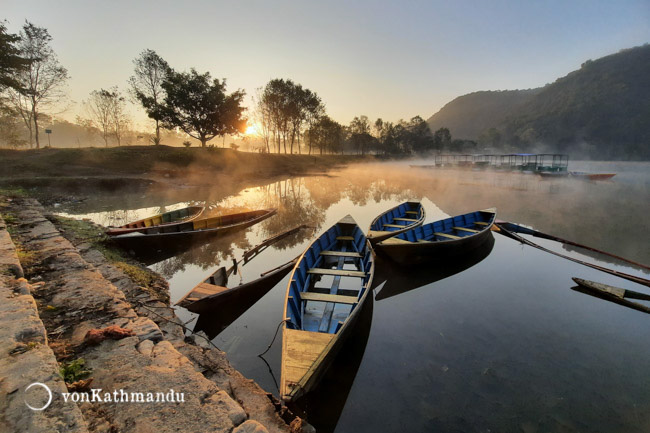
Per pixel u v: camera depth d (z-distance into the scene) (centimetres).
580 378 580
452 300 883
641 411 509
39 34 3406
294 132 6356
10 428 257
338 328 615
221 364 495
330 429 481
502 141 14850
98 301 541
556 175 3612
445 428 480
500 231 1545
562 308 832
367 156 8188
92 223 1323
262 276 898
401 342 691
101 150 3309
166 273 1020
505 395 543
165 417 309
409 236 1221
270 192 2883
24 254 736
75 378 351
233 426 310
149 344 429
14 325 404
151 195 2545
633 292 860
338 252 1043
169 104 4028
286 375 464
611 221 1800
